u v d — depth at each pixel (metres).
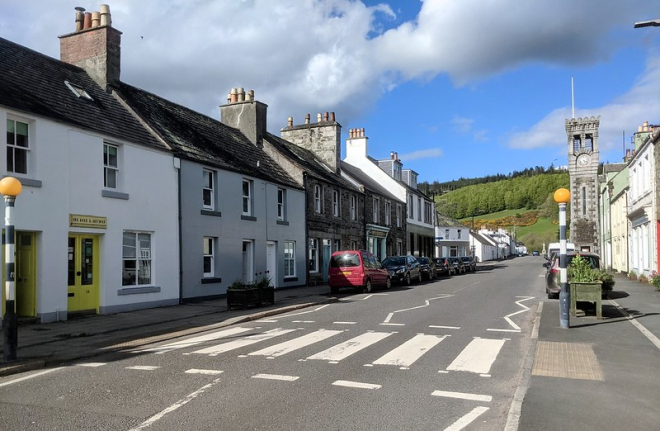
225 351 9.45
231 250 20.41
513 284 27.25
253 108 26.72
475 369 7.95
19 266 13.08
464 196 169.38
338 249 30.52
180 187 17.78
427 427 5.43
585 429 5.24
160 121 19.02
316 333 11.41
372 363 8.35
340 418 5.70
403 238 42.94
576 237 57.88
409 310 15.60
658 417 5.61
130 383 7.25
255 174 22.09
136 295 15.80
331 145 33.72
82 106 15.28
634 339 10.05
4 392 6.90
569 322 11.77
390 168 46.53
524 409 5.84
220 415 5.80
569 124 58.75
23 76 14.30
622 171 39.38
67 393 6.79
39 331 11.74
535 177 163.25
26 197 12.49
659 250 23.91
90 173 14.39
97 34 18.08
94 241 14.74
